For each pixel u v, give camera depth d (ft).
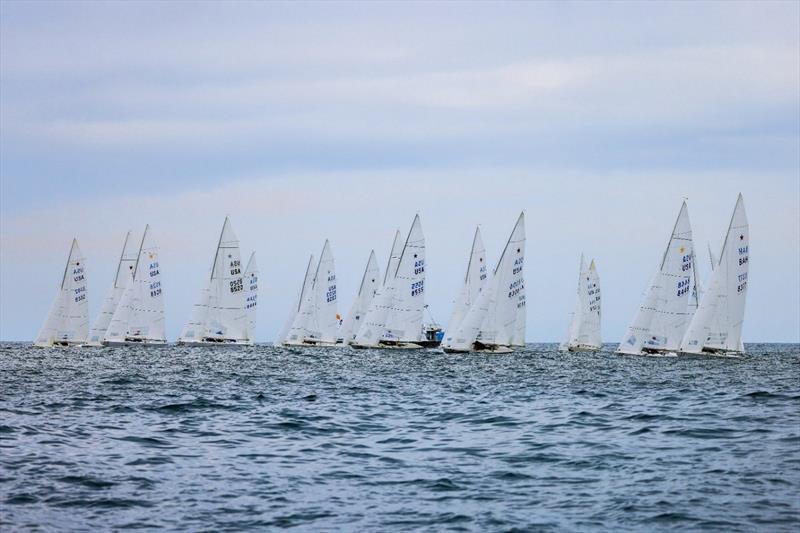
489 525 124.67
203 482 152.87
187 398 301.22
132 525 124.26
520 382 396.98
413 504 137.39
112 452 181.27
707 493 141.28
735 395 305.94
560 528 122.93
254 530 122.42
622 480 153.28
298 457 179.73
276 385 371.97
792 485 146.00
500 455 181.37
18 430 206.49
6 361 566.36
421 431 219.61
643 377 431.43
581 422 234.17
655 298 610.65
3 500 136.56
